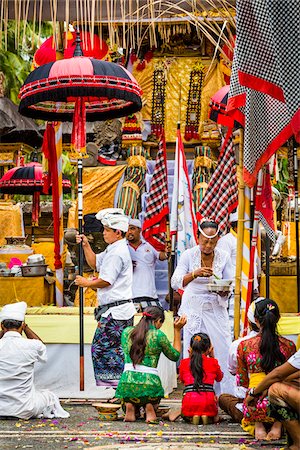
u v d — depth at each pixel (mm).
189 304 8992
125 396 8008
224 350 8945
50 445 6758
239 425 7855
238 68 6445
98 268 9242
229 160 11398
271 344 7285
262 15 6254
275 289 12570
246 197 8977
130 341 8086
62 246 11703
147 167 15078
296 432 6391
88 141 16562
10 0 9602
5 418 8172
